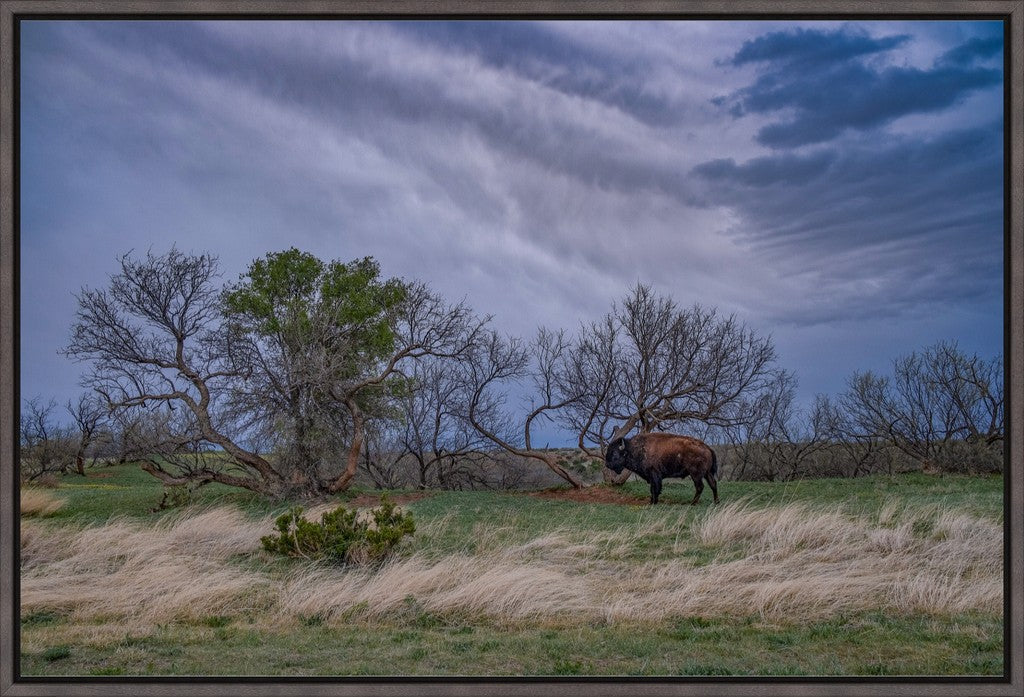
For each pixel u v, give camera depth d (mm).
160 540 12539
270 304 19547
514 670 7547
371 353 20281
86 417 24734
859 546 11672
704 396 23047
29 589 10227
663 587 10094
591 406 24016
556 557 11711
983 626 8578
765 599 9352
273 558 11805
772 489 19750
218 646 8242
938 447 23672
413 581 10023
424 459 26875
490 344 24906
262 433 18375
